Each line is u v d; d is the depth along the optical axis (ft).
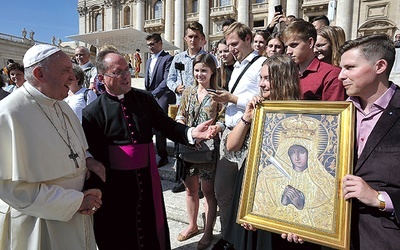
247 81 8.65
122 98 7.35
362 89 4.96
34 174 5.55
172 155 18.03
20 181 5.44
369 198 4.51
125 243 7.16
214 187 9.02
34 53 5.70
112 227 7.14
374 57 4.78
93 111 7.20
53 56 5.74
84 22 141.08
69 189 5.88
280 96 6.14
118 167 7.07
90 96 11.54
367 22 83.61
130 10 127.75
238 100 8.36
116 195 7.09
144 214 7.41
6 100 5.68
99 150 7.18
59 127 6.20
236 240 6.53
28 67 5.76
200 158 9.41
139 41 81.87
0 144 5.34
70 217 5.77
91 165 6.80
